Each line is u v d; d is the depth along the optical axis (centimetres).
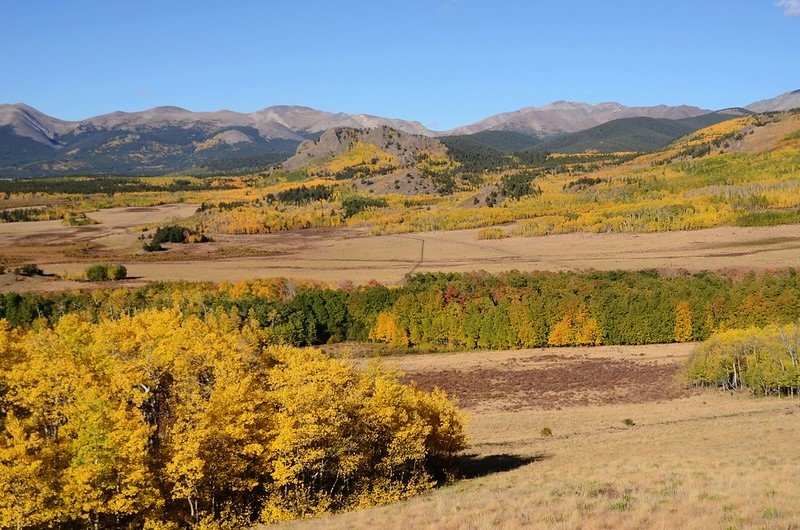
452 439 4778
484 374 10494
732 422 5738
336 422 3838
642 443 4959
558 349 12288
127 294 13650
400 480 4384
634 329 12325
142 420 3472
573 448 5297
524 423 7512
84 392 3453
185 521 3531
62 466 3209
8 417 3491
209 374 4472
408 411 4481
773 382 7906
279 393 3903
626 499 2852
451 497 3594
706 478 3184
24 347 5106
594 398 8906
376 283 15138
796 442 4131
